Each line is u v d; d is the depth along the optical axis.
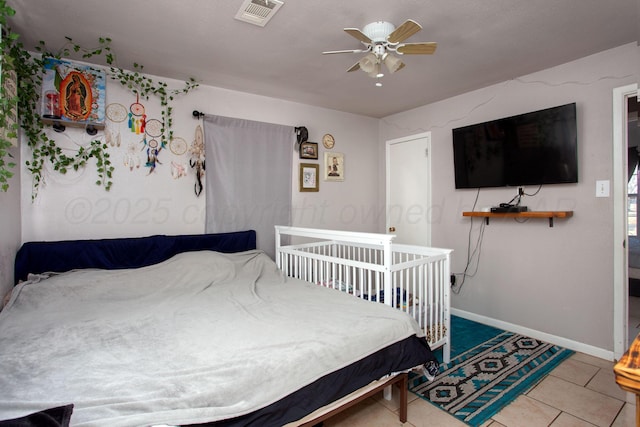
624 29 2.14
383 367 1.64
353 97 3.47
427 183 3.77
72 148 2.53
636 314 3.46
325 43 2.30
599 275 2.51
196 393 1.17
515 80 2.95
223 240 3.07
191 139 3.02
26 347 1.52
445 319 2.43
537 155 2.76
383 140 4.31
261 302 2.13
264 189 3.40
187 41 2.27
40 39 2.23
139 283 2.42
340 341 1.55
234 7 1.88
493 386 2.13
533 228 2.88
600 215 2.50
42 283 2.17
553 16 1.98
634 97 2.53
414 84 3.09
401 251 2.69
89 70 2.55
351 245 3.10
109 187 2.67
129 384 1.21
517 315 3.00
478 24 2.06
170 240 2.79
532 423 1.78
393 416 1.84
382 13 1.93
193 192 3.03
